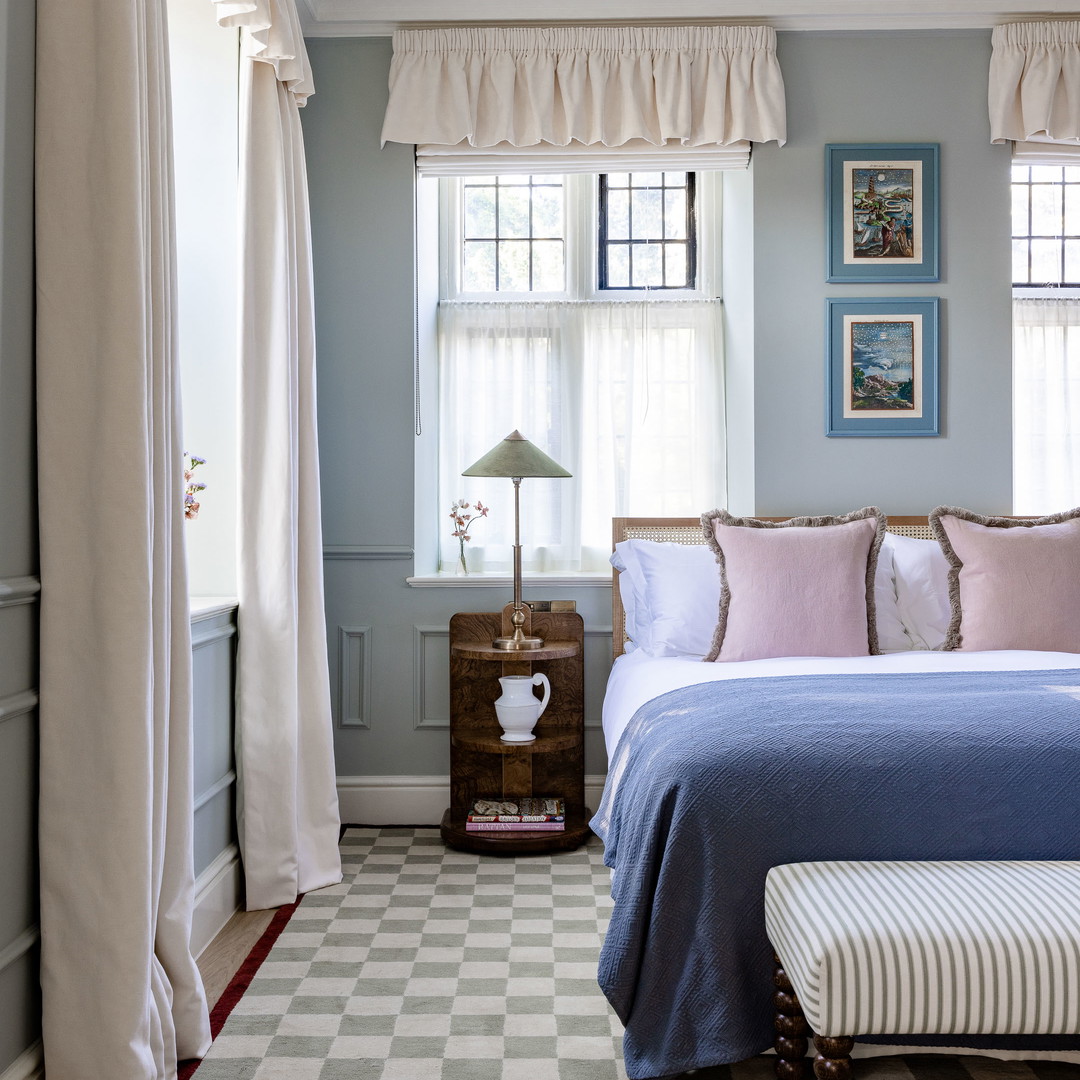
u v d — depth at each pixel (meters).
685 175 4.71
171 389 2.22
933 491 4.07
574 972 2.65
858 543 3.44
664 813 2.14
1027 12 3.95
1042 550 3.41
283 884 3.16
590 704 4.11
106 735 1.92
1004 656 3.23
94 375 1.94
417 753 4.08
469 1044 2.27
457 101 3.94
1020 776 2.10
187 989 2.21
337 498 4.05
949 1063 2.21
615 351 4.57
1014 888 1.89
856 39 4.02
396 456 4.05
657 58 3.96
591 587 4.12
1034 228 4.97
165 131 2.21
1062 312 4.84
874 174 4.03
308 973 2.65
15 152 1.86
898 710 2.32
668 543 3.93
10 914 1.86
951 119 4.03
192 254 3.31
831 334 4.04
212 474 3.31
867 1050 2.10
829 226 4.03
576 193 4.62
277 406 3.19
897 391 4.06
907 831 2.08
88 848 1.92
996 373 4.06
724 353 4.57
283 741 3.17
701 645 3.48
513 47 3.96
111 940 1.90
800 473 4.06
